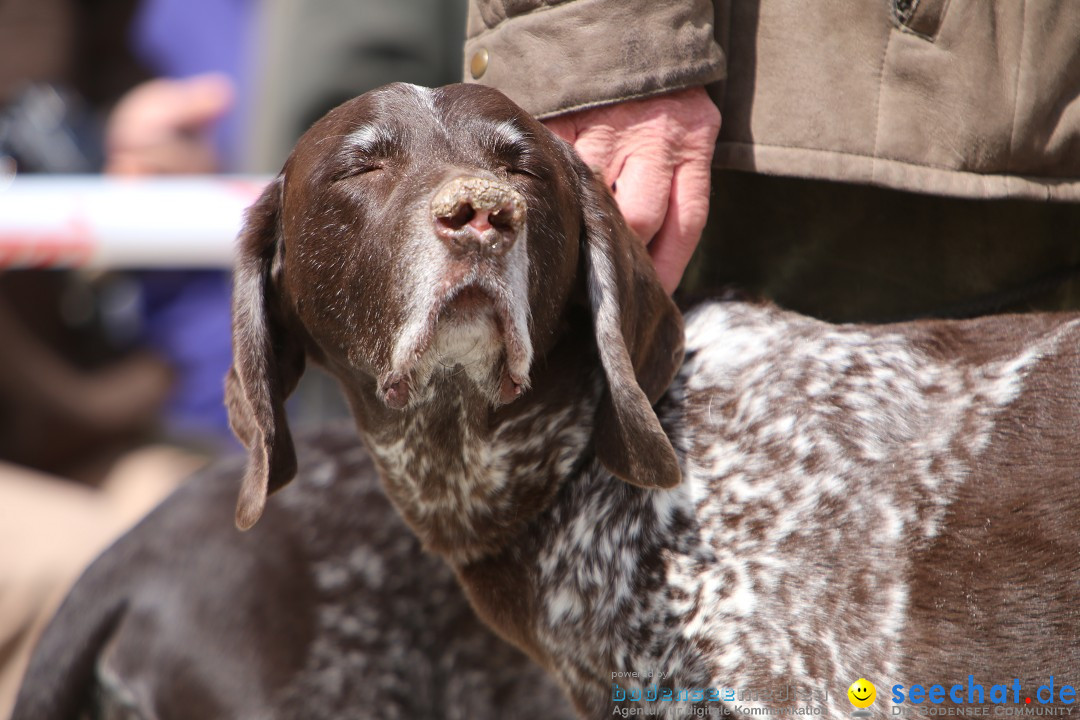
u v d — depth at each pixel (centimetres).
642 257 548
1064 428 511
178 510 723
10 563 829
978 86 560
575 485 565
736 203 628
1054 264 605
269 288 564
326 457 728
